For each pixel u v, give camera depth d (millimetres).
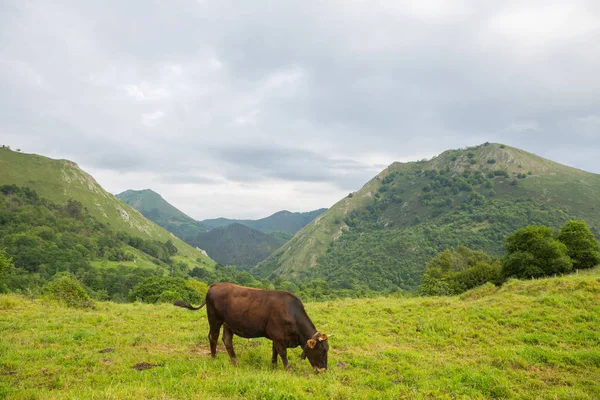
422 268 152500
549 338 12500
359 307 18656
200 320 14789
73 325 12836
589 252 39500
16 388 6562
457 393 7828
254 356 9969
